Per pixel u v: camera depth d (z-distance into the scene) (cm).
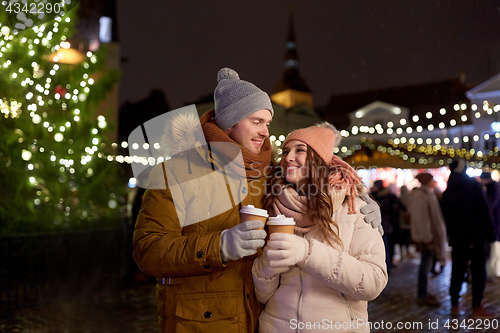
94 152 707
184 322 147
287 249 137
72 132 667
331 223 152
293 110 3044
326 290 153
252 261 158
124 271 654
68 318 459
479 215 455
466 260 469
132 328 425
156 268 141
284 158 163
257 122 167
